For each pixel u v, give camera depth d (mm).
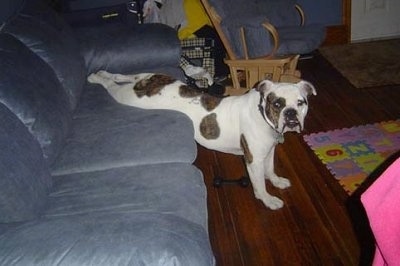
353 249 1938
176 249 1074
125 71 2754
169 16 3469
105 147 1873
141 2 3500
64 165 1783
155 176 1641
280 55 3094
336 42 4531
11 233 1181
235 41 3021
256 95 2086
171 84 2312
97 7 3299
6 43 1854
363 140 2781
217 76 3646
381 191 887
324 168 2547
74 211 1492
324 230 2068
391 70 3738
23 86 1683
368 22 4508
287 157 2691
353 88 3506
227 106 2188
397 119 2988
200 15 3451
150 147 1832
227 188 2453
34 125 1634
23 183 1363
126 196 1538
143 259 1050
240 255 1977
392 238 864
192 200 1521
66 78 2139
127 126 2029
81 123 2125
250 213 2236
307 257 1926
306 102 2006
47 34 2193
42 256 1073
